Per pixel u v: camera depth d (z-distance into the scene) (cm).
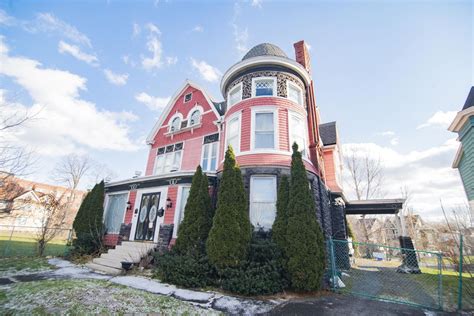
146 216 1157
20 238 2106
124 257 973
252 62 1139
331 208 1266
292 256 691
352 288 766
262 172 923
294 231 714
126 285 672
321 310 532
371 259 2069
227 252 705
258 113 1074
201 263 730
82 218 1316
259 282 632
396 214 1316
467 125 875
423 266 1406
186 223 870
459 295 580
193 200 907
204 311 501
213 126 1469
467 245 705
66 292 542
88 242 1203
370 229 3077
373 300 632
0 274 762
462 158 1098
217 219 764
